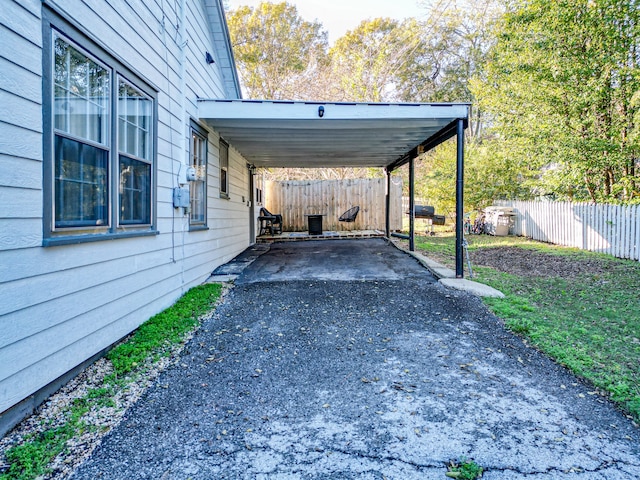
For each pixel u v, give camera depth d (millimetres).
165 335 3701
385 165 11586
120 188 3596
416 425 2363
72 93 2889
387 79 20469
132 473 1941
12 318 2254
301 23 23312
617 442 2191
